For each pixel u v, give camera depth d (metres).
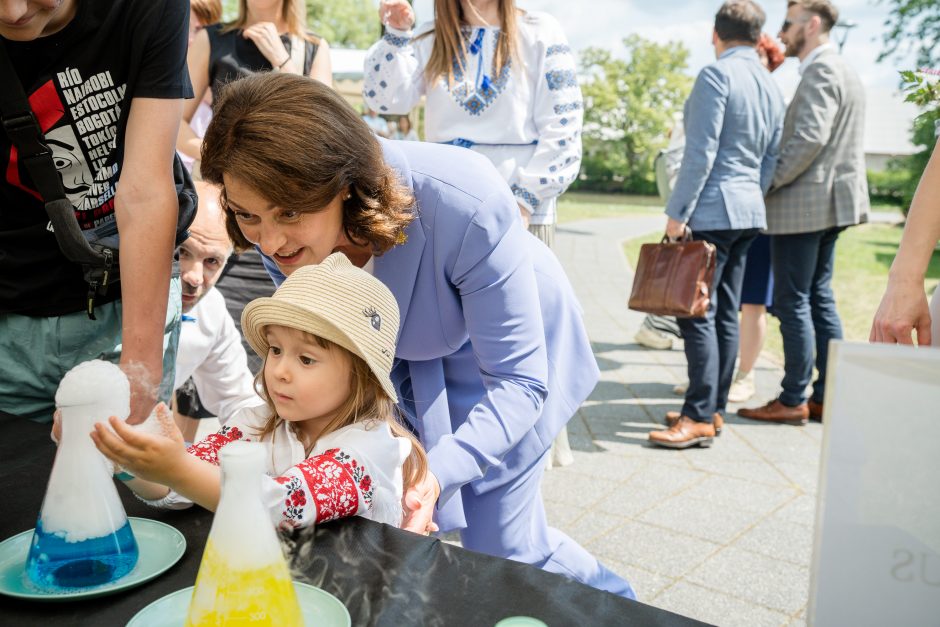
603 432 3.84
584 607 0.86
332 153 1.15
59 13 1.38
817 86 3.67
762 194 3.60
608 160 38.06
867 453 0.67
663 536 2.75
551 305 1.77
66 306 1.61
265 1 3.14
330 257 1.21
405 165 1.43
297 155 1.12
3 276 1.58
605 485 3.19
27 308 1.60
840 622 0.68
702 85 3.44
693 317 3.50
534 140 2.69
